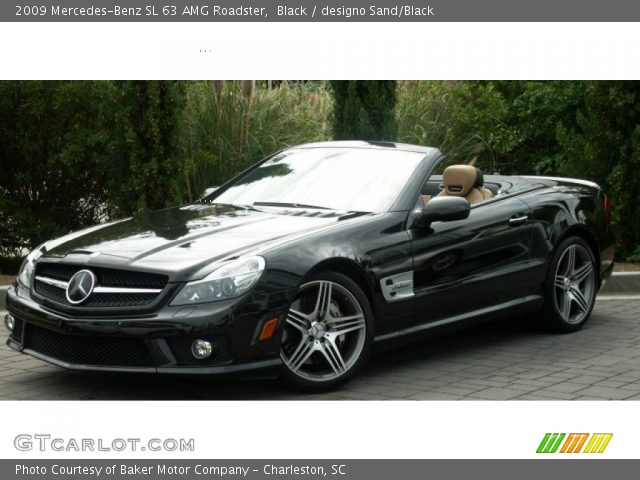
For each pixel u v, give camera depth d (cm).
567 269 715
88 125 1012
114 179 977
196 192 1152
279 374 516
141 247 534
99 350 507
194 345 488
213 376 490
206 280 495
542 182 737
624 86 1020
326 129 1252
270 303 503
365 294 561
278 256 514
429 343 682
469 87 1341
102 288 509
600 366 610
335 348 542
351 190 623
